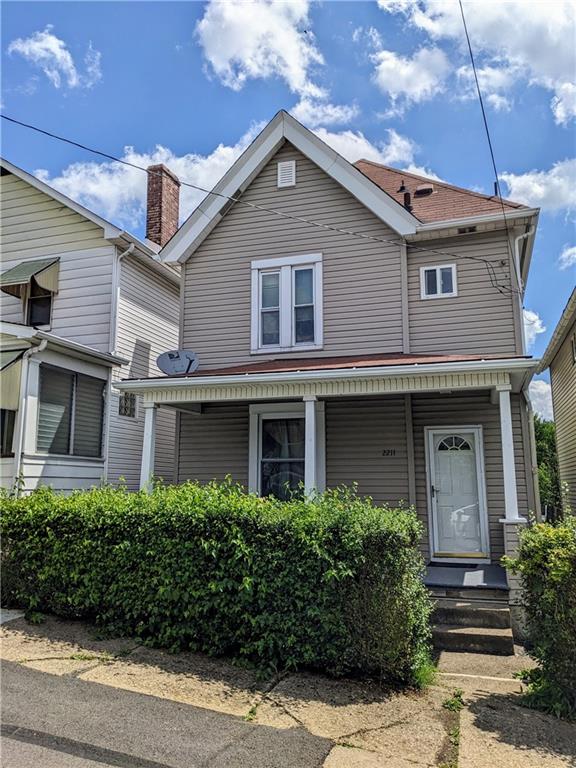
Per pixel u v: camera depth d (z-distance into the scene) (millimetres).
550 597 4570
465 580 7512
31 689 4320
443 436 9578
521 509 9086
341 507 5457
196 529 5492
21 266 12664
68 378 10805
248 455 10516
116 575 5812
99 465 11406
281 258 10914
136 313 12969
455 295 9898
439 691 4809
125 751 3451
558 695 4441
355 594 4938
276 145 11070
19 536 6480
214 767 3311
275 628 5062
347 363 8961
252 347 10766
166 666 4977
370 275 10367
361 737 3801
